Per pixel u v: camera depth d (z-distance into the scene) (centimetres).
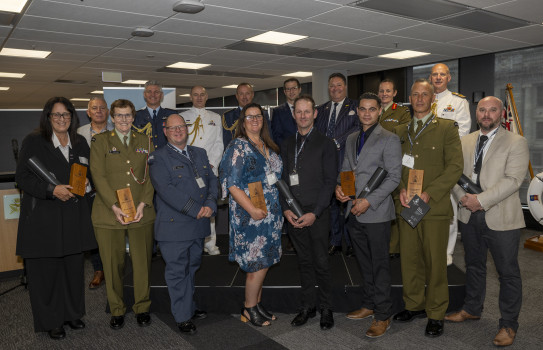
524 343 256
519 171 242
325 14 505
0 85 1037
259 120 261
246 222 262
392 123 368
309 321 291
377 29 577
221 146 386
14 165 591
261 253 264
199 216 262
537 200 350
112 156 265
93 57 740
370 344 258
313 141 265
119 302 285
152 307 311
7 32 563
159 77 1001
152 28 557
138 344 265
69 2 448
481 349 250
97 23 527
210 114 385
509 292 251
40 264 266
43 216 258
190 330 275
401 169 259
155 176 258
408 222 250
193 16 504
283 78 1062
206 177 278
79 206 269
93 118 367
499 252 250
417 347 253
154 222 280
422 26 562
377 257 261
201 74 969
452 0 452
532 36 615
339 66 891
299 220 256
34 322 270
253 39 636
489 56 743
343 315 301
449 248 361
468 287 285
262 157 260
